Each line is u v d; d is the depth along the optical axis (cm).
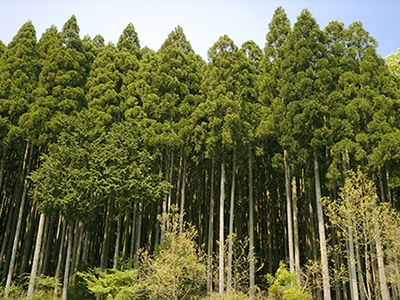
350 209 1401
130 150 1905
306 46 1989
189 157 2303
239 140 2070
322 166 1902
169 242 1509
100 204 1759
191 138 2094
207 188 2541
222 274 1719
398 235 1401
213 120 1991
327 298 1521
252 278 1762
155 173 2166
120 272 1593
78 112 2094
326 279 1543
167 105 2133
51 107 2014
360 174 1484
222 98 2016
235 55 2231
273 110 2020
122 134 1936
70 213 1717
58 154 1777
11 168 2325
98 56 2530
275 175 2181
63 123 1927
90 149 1844
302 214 2355
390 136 1625
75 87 2173
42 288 1795
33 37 2312
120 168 1838
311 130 1823
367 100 1784
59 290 1817
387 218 1420
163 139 2002
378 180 1814
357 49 1994
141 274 1634
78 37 2417
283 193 2386
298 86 1862
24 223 2367
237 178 2266
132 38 3062
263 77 2216
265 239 2411
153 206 2228
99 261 2392
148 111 2153
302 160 1747
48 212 1734
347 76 1873
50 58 2189
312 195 1859
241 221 2331
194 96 2194
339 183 1650
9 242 2145
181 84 2258
